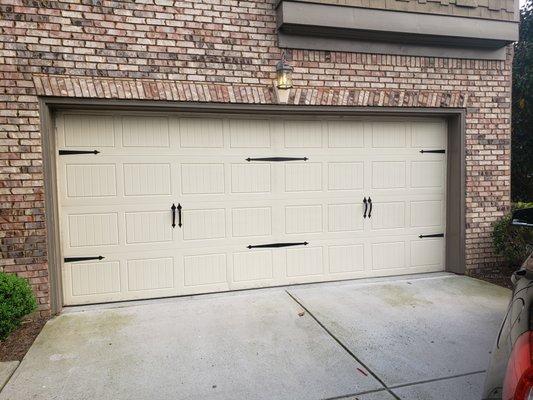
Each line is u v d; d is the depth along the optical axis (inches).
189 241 192.1
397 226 219.8
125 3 169.2
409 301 181.2
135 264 186.4
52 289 167.8
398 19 193.9
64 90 163.3
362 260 215.9
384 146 214.8
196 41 177.6
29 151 163.0
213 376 120.0
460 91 213.3
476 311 168.7
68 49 163.8
